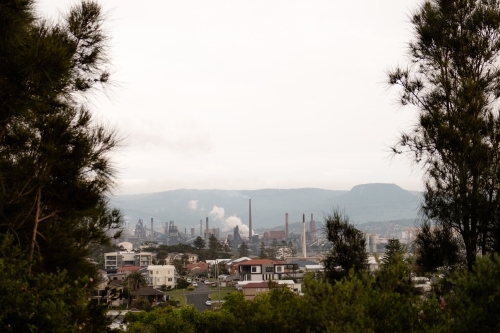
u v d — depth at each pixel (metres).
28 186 8.67
